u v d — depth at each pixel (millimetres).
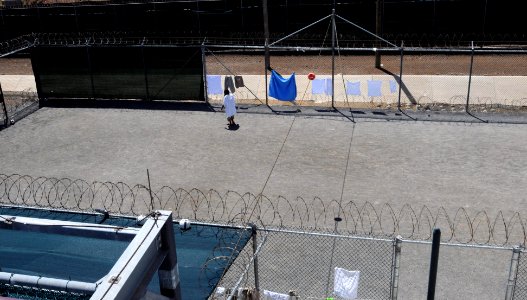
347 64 29703
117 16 35438
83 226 7027
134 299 5992
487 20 31047
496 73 26875
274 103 24422
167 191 17031
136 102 25391
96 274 11109
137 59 24688
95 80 25562
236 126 21984
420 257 13164
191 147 20250
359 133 20703
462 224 14547
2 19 36812
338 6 32250
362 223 14711
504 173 17219
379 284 12195
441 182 16828
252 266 12617
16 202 16469
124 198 16641
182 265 12484
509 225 14406
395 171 17656
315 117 22516
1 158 19922
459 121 21406
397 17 31891
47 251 12023
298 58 31656
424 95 24516
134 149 20328
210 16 34188
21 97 27062
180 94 24891
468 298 11781
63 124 23188
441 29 31688
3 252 12047
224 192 16797
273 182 17297
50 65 25688
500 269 12688
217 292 10938
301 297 11875
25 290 7832
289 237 14156
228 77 23500
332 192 16516
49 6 36000
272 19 33312
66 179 18031
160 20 35031
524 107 22609
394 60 29891
